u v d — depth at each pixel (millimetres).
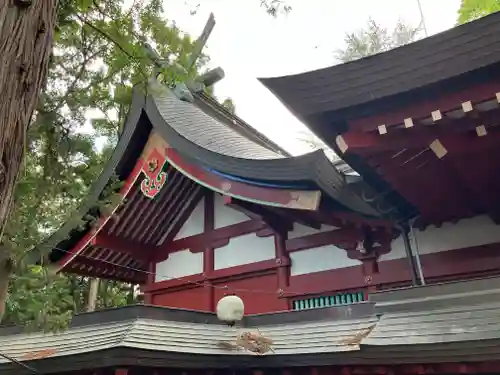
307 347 6473
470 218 7820
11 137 1964
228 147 9359
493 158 5211
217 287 10273
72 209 4258
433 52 4547
